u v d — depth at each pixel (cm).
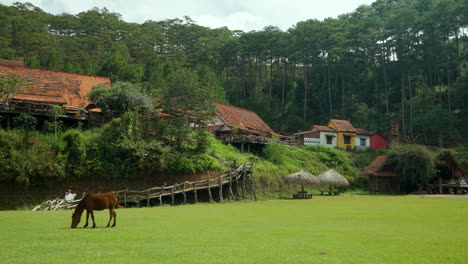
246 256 831
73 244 995
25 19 9969
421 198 3681
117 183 2922
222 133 4806
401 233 1219
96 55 9744
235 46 8369
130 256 830
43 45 8800
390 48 7894
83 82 4034
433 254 858
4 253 866
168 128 3469
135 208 2503
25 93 3297
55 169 2672
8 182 2553
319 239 1086
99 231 1270
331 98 8162
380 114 7594
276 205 2753
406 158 4700
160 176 3116
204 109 3719
